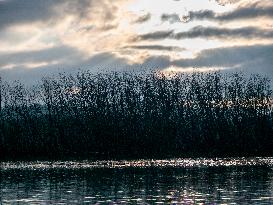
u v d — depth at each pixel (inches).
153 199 2406.5
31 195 2613.2
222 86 6633.9
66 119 6412.4
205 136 6520.7
